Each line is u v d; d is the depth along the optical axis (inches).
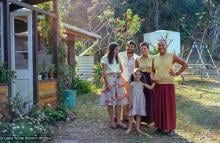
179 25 1446.9
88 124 332.2
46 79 374.6
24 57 353.1
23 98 337.1
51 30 395.9
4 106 289.1
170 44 983.0
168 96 295.4
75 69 605.9
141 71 302.8
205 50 1209.4
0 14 310.0
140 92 300.7
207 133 304.5
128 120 321.1
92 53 824.3
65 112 366.6
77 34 610.9
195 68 812.6
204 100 488.7
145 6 1455.5
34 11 349.4
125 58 328.5
